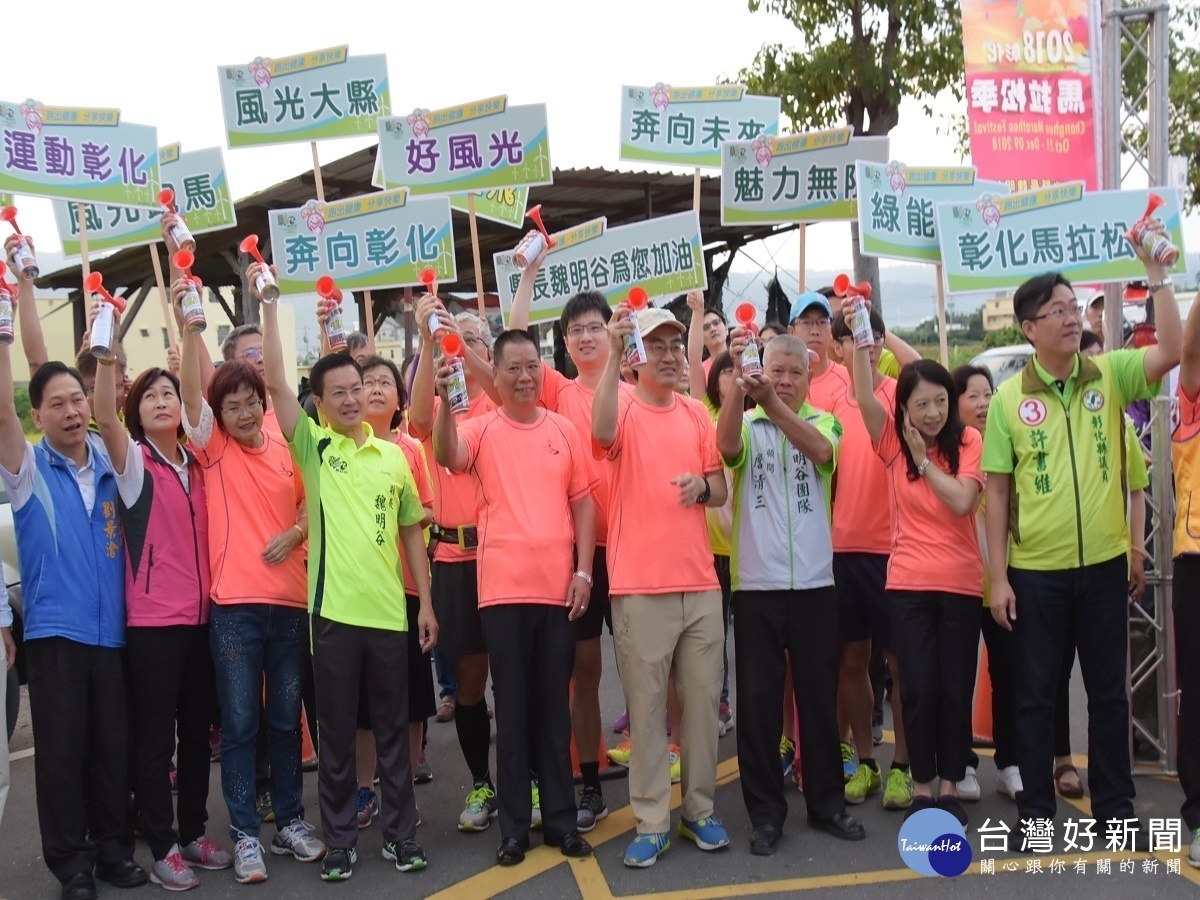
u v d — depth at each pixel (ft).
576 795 14.58
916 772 13.25
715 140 19.77
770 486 12.87
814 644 12.89
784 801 13.00
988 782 14.97
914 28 34.96
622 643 12.64
